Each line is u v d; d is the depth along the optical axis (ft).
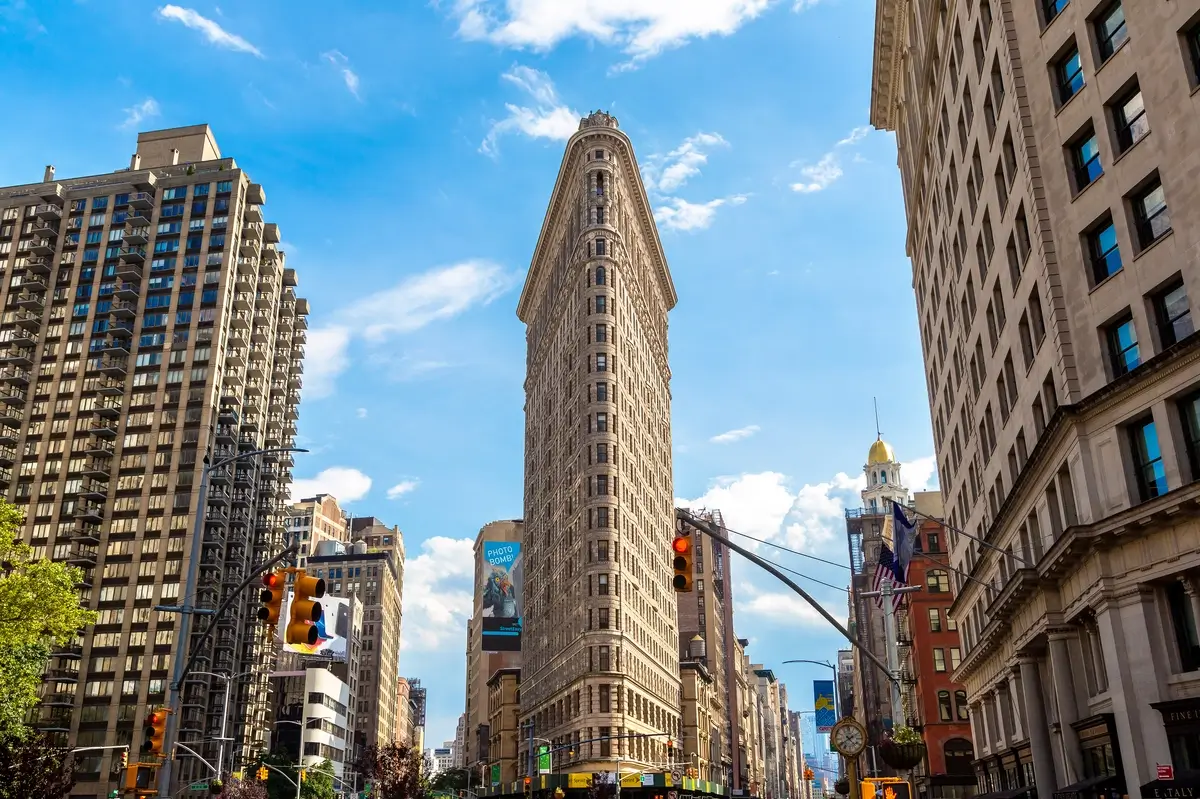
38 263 461.78
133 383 434.30
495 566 572.92
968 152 159.84
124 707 374.84
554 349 451.94
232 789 286.66
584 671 336.49
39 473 423.23
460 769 617.21
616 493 358.43
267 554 476.13
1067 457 112.27
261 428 483.51
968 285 171.73
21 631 160.76
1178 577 93.97
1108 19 110.73
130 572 399.03
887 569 156.04
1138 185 103.96
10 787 132.67
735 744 633.20
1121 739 98.22
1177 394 95.66
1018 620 137.69
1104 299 108.78
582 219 402.11
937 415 223.30
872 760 365.61
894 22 223.51
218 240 458.91
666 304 531.50
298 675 532.32
